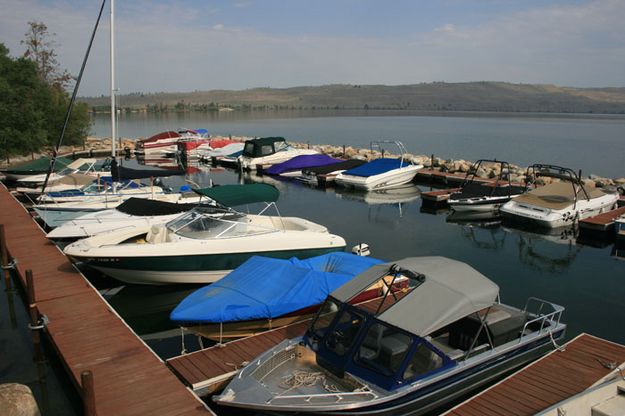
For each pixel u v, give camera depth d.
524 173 29.75
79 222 15.40
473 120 143.12
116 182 19.80
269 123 115.06
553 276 14.37
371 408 6.63
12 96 31.52
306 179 30.58
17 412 6.52
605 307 12.11
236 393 6.90
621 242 17.38
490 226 20.25
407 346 6.95
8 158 32.88
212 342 10.36
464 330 8.18
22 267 13.15
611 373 8.06
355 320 7.51
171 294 13.16
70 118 40.06
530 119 155.50
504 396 7.48
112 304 12.59
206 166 38.59
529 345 8.55
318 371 7.57
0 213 19.52
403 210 23.19
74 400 8.35
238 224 13.32
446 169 32.81
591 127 104.62
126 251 12.23
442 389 7.29
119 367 8.15
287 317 9.88
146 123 110.56
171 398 7.29
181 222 13.52
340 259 12.16
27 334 10.76
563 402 6.98
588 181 26.45
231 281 10.38
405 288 9.95
